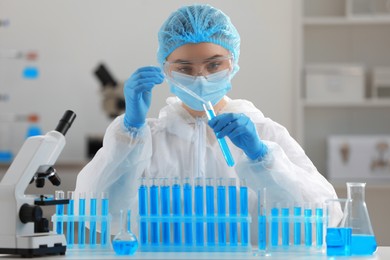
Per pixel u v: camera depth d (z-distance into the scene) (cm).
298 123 497
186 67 232
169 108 259
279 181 220
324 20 497
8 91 527
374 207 411
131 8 519
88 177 233
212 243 196
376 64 512
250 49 516
